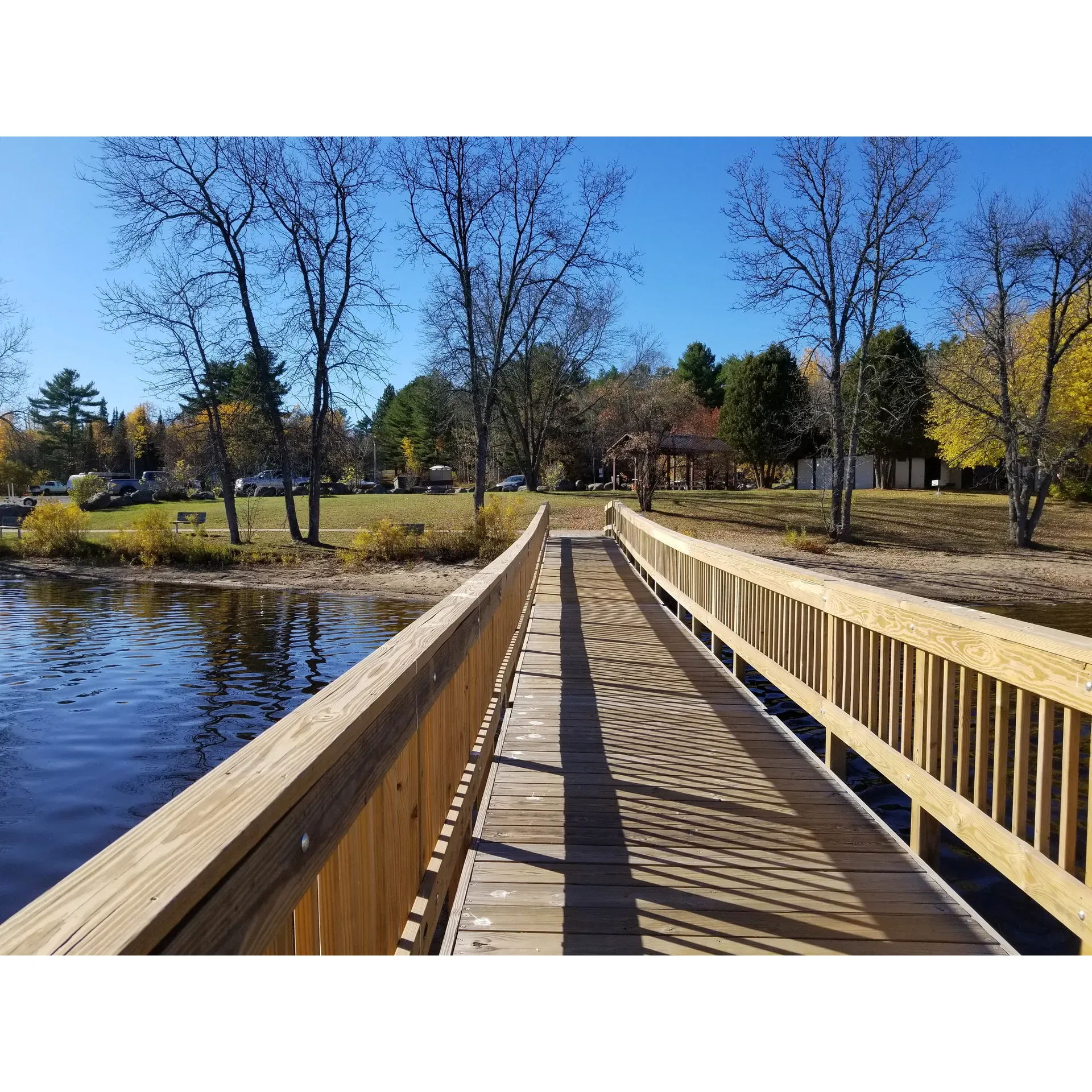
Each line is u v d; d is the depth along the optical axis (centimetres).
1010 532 2798
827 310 2797
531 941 265
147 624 1560
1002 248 2567
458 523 3162
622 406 5494
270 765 125
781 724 548
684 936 269
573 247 3231
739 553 673
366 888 181
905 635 349
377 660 207
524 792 415
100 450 9306
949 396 2927
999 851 272
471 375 3294
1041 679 248
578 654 793
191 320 2809
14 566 2658
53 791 687
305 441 3147
